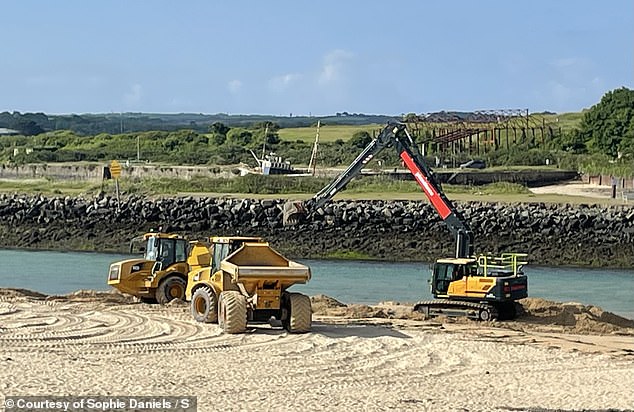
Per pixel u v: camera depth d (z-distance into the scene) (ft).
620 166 305.94
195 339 78.74
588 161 340.39
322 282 159.43
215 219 230.27
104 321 88.48
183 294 105.70
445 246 208.95
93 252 221.66
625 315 125.90
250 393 57.31
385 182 273.54
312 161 370.12
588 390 62.49
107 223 235.20
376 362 70.85
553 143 407.64
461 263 103.86
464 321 100.22
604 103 413.39
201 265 104.99
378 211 215.10
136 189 269.85
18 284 151.64
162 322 87.81
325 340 79.61
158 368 65.05
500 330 92.79
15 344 74.49
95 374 61.26
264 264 85.66
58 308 98.32
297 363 69.26
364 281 160.97
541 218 211.20
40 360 66.28
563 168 319.06
